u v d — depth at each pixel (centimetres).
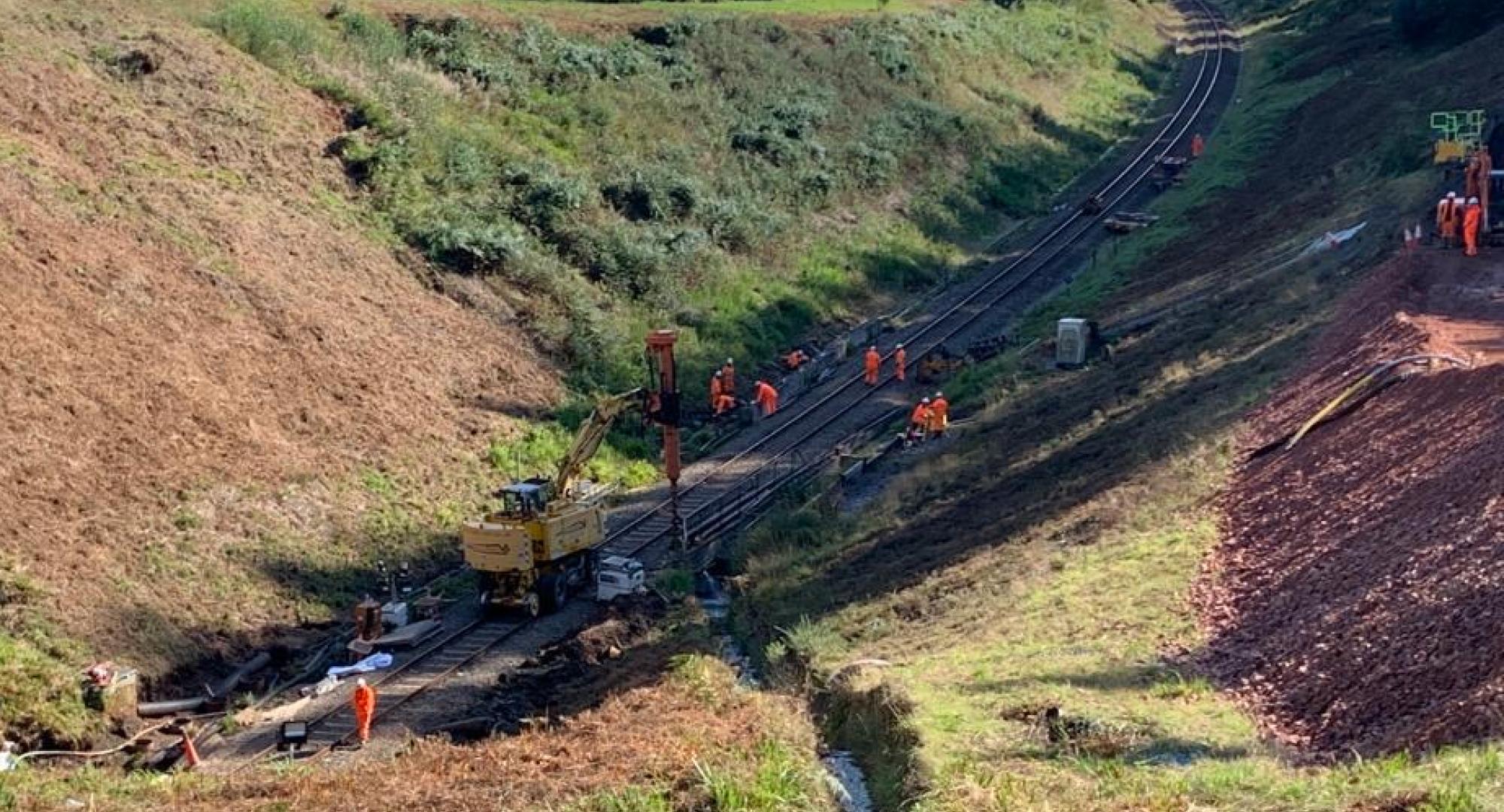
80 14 5147
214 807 2186
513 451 4381
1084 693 2197
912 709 2256
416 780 2258
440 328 4741
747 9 8025
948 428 4581
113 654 3041
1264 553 2589
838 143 6944
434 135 5525
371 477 4003
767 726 2419
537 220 5416
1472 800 1472
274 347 4203
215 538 3506
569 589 3644
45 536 3241
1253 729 1969
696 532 4044
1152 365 4359
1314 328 3878
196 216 4484
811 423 4878
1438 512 2306
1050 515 3259
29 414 3500
